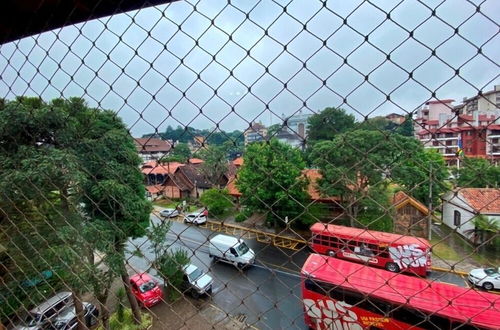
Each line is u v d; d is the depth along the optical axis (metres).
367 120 0.68
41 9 1.09
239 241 0.86
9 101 1.19
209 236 0.91
